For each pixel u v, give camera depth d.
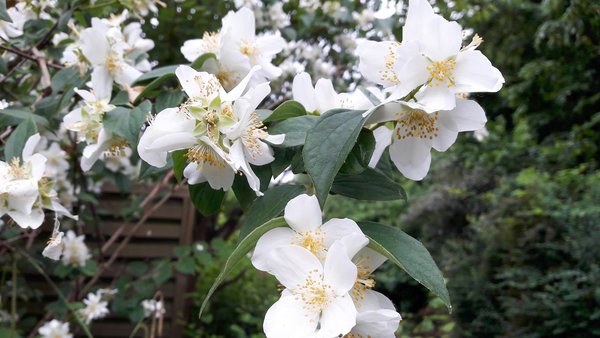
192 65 0.18
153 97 0.19
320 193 0.12
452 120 0.14
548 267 0.78
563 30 0.78
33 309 0.55
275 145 0.14
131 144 0.17
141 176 0.17
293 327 0.11
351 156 0.14
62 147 0.39
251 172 0.14
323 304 0.11
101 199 0.58
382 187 0.15
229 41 0.18
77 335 0.56
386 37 0.35
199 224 0.67
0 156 0.23
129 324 0.58
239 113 0.13
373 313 0.11
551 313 0.69
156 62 0.59
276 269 0.12
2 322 0.45
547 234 0.78
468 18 0.74
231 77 0.18
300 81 0.16
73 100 0.28
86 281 0.57
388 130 0.16
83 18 0.29
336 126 0.12
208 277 0.73
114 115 0.17
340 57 0.55
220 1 0.55
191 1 0.56
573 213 0.76
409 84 0.13
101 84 0.21
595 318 0.64
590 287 0.66
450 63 0.13
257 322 0.71
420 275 0.11
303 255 0.12
